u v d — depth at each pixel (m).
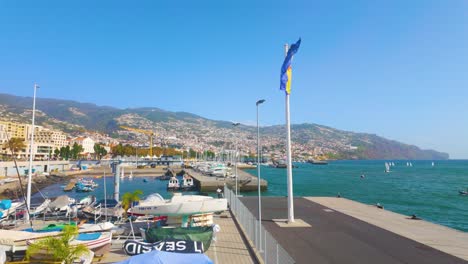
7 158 125.25
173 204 24.28
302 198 41.25
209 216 24.89
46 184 91.25
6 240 15.66
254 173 155.25
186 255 11.17
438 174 151.62
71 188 79.44
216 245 19.28
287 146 25.36
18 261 15.23
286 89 24.91
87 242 16.61
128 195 27.70
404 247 18.28
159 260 10.59
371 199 64.00
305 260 16.03
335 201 38.19
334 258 16.34
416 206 54.97
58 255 13.71
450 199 63.81
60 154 171.12
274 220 26.17
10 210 33.53
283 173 163.75
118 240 20.33
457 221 41.66
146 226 23.39
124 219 28.50
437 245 18.73
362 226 23.91
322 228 23.22
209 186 79.62
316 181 111.06
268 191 80.94
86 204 34.91
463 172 168.00
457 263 15.59
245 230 22.34
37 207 33.28
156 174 132.12
